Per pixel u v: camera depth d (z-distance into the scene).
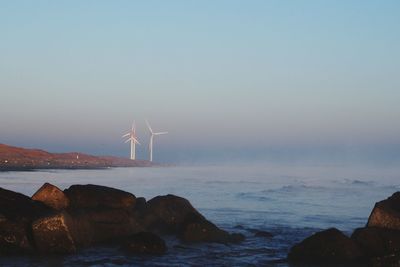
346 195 57.94
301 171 146.12
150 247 23.28
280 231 31.20
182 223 27.89
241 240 27.59
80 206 26.50
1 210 23.08
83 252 22.80
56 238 22.27
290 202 49.47
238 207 44.84
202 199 52.03
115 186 71.94
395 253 20.75
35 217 22.73
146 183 80.31
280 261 22.34
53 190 25.95
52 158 160.50
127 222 25.62
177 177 104.94
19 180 75.50
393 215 23.27
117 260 21.58
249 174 124.75
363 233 22.55
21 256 21.66
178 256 23.08
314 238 22.41
